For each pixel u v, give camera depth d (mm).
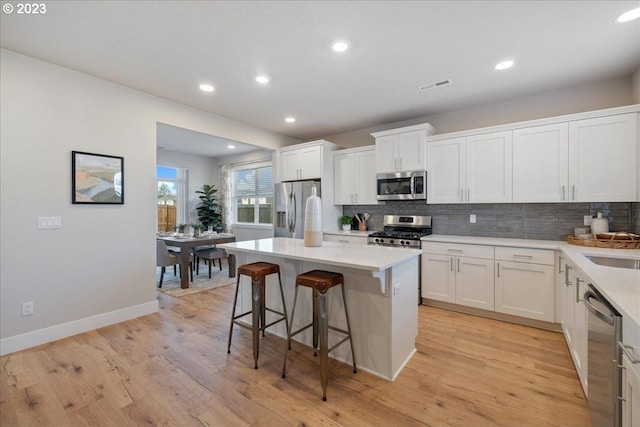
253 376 2127
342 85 3148
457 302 3371
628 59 2600
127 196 3152
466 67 2746
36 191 2570
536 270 2904
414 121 4301
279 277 2533
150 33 2213
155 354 2428
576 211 3193
